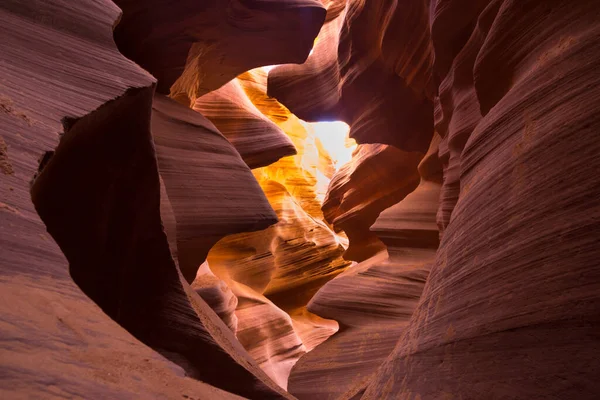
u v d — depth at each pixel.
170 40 11.16
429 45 11.61
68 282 2.21
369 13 13.43
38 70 3.89
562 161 3.55
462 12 8.09
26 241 2.26
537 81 4.36
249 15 11.51
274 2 11.50
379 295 12.27
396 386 4.42
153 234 5.96
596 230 3.03
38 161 2.85
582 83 3.75
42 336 1.68
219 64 13.23
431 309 4.63
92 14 5.05
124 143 5.02
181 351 6.10
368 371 11.14
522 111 4.42
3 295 1.83
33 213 2.47
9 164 2.67
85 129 4.26
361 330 12.09
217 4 10.93
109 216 5.39
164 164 10.06
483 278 3.88
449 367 3.74
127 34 10.77
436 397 3.67
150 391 1.65
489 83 5.55
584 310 2.86
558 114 3.84
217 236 10.17
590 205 3.15
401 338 5.25
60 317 1.89
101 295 5.53
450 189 9.07
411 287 11.94
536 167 3.81
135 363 1.84
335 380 11.62
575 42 4.06
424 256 12.40
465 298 4.02
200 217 9.95
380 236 12.98
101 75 4.35
